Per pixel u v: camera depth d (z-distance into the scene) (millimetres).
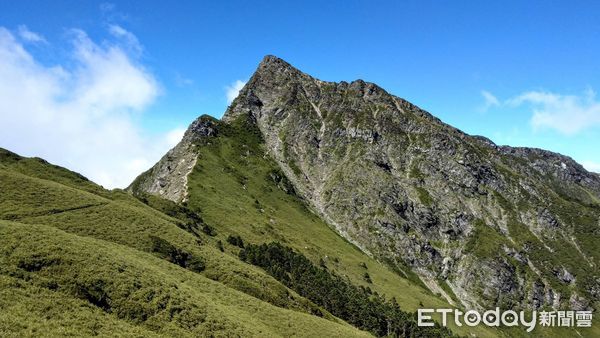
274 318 72375
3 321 38219
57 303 45531
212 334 53719
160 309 53938
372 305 149750
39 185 97750
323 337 72312
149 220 98562
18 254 52094
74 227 82562
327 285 144000
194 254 91312
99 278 53625
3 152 129750
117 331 45250
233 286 84750
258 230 183625
